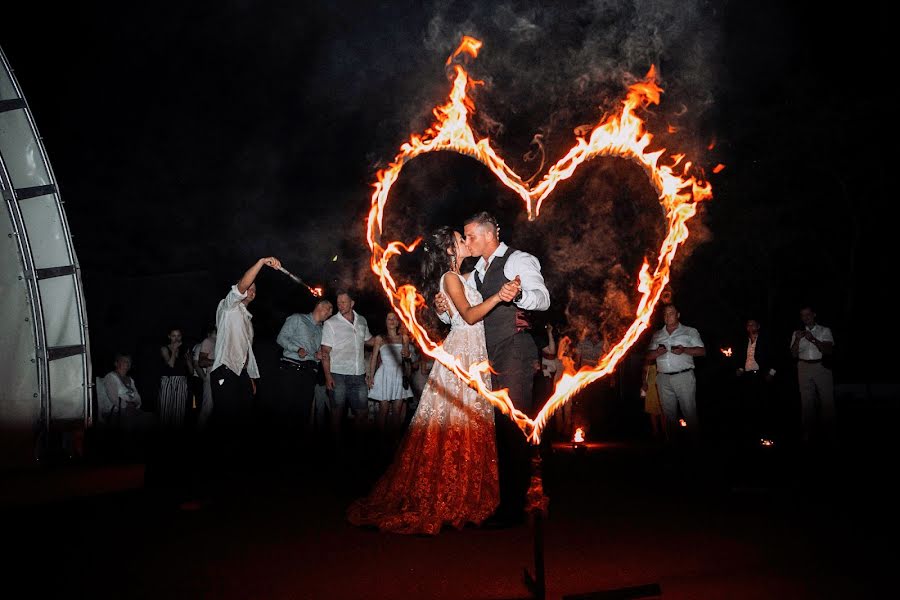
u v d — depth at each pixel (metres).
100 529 5.20
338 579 3.93
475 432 5.34
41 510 5.87
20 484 5.84
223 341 7.44
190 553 4.52
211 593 3.69
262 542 4.80
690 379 9.87
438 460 5.31
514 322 5.21
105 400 10.26
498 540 4.80
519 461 5.25
